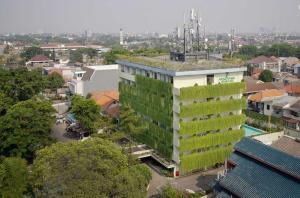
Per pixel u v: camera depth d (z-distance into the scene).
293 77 153.62
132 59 78.56
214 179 62.75
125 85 82.44
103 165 43.47
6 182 50.19
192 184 63.72
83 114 83.06
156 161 72.50
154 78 70.69
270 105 104.06
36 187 44.72
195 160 65.94
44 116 75.00
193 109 63.19
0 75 97.56
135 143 75.75
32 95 99.69
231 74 68.25
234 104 68.25
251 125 95.81
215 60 74.94
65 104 122.25
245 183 49.06
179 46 94.12
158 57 83.31
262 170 49.69
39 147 72.44
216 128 66.94
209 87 64.44
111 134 71.31
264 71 152.38
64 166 43.12
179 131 63.25
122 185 42.59
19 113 71.81
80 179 41.75
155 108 70.38
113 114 86.69
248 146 53.94
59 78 146.38
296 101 99.38
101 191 41.78
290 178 46.22
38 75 105.31
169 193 55.56
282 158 48.34
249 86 122.81
